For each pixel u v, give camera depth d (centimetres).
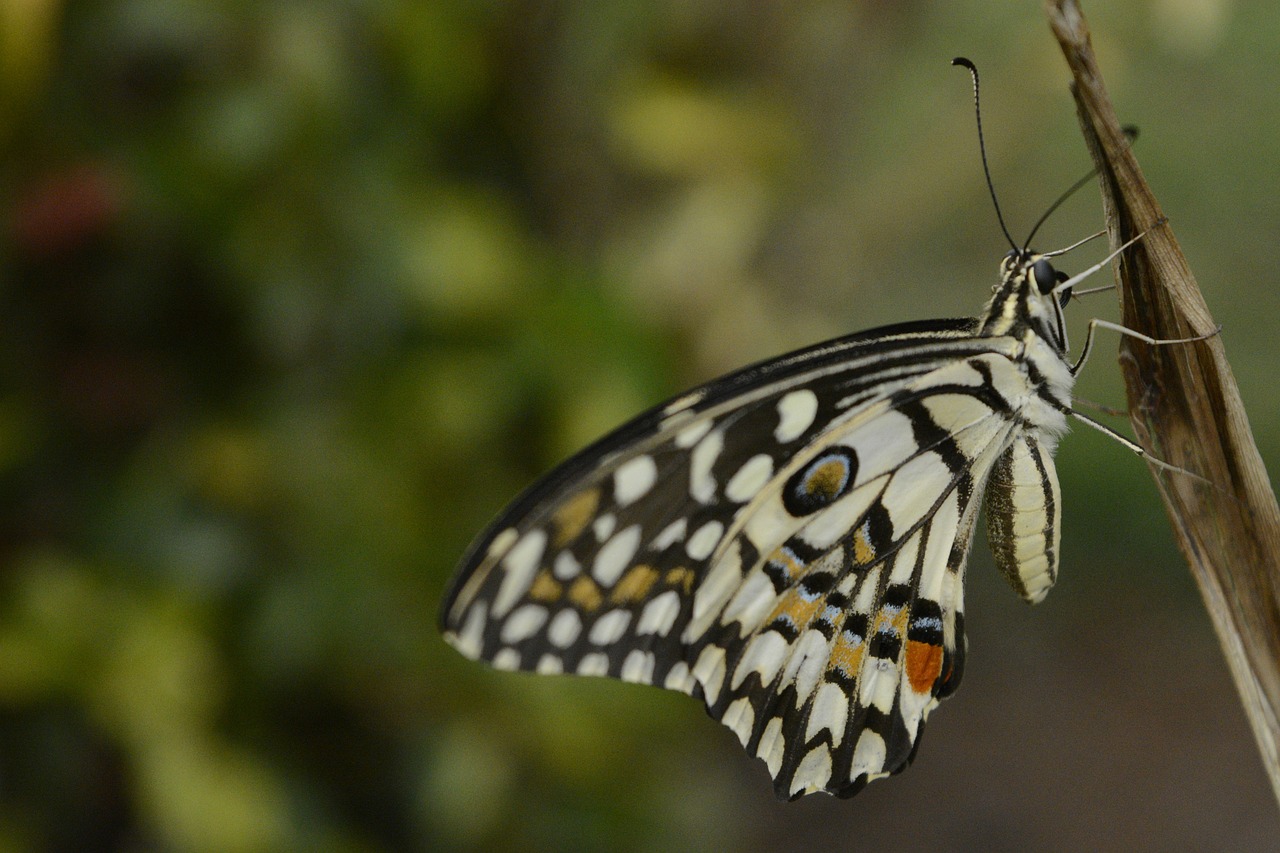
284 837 62
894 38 64
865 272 65
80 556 62
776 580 59
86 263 61
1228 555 57
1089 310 111
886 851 86
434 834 63
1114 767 97
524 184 63
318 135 61
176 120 61
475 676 63
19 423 61
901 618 60
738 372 59
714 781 67
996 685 105
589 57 62
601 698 63
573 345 63
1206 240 125
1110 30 63
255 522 62
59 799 62
